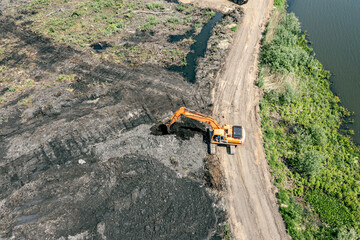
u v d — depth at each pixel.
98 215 24.22
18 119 32.88
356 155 31.03
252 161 30.03
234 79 39.53
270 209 26.30
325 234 24.75
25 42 44.88
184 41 46.25
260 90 38.12
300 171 29.45
